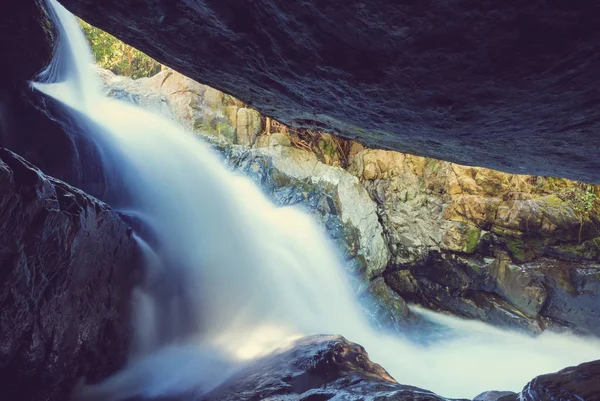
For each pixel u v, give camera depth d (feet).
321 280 33.14
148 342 17.74
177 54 12.63
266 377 14.92
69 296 13.78
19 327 12.21
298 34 9.08
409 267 41.98
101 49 46.47
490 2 6.36
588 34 6.52
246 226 29.73
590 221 38.34
